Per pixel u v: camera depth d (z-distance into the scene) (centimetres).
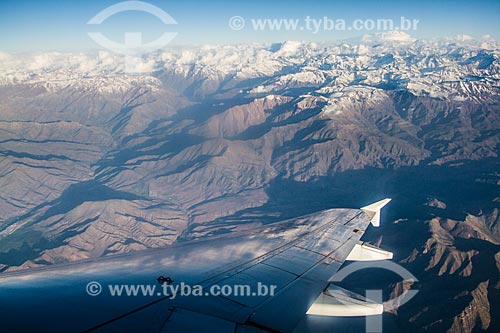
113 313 1183
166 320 1160
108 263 1692
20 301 1237
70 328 1088
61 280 1449
